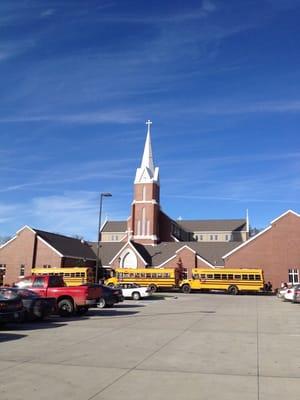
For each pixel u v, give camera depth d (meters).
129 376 9.45
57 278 24.77
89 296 23.52
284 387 8.63
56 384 8.70
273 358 11.61
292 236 63.72
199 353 12.28
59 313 23.47
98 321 20.98
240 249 64.81
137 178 94.19
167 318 22.56
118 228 108.81
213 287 56.81
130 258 73.25
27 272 64.94
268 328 18.27
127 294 41.41
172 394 8.07
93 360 11.15
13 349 12.73
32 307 19.97
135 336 15.61
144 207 92.56
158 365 10.62
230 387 8.60
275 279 63.12
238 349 13.00
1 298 17.72
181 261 70.81
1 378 9.18
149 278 58.09
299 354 12.23
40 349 12.75
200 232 110.06
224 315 24.42
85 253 73.00
